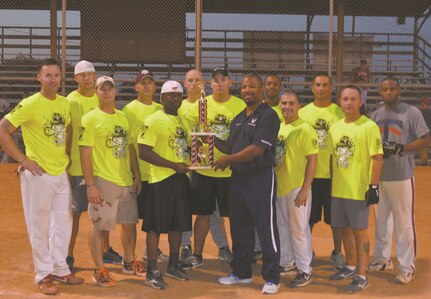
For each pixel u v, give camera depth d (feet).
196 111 21.02
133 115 20.92
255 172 18.25
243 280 19.30
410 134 19.25
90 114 18.69
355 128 18.52
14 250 23.40
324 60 73.00
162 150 18.92
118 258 21.68
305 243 19.10
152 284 18.66
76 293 18.20
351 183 18.54
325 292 18.47
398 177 19.15
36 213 17.98
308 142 18.89
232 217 18.98
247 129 18.15
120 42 64.03
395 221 19.44
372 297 17.99
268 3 70.13
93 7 63.52
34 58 69.72
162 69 67.82
